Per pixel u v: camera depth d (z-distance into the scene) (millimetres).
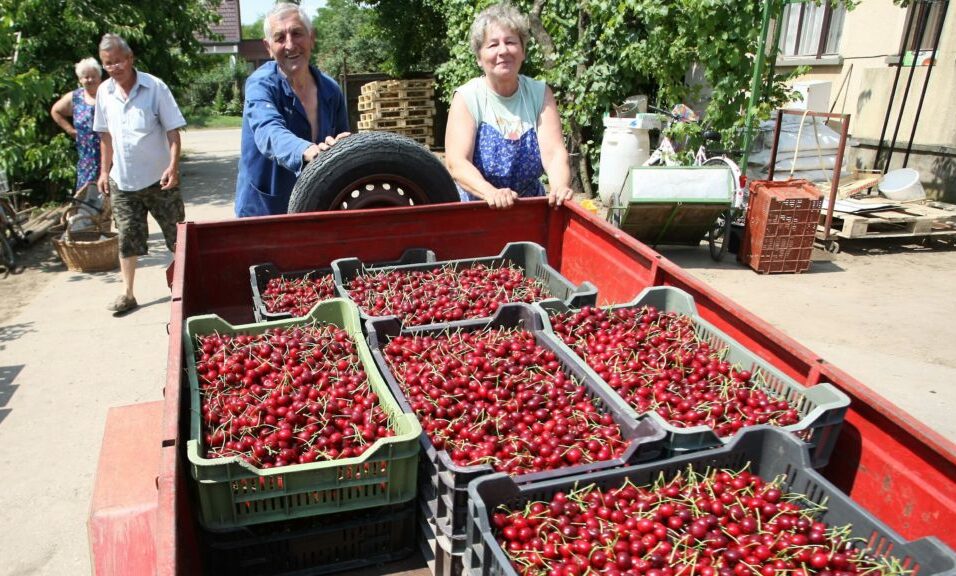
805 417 2270
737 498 2066
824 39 11516
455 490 1910
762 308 6496
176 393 2035
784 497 2105
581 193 11398
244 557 2021
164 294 6750
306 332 2926
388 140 3924
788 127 9711
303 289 3498
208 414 2320
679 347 2918
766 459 2238
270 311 3303
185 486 1949
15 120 9344
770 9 7781
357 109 18406
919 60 9867
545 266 3742
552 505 1964
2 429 4371
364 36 25328
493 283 3621
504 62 3869
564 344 2883
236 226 3570
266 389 2504
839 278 7445
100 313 6289
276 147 3828
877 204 8414
